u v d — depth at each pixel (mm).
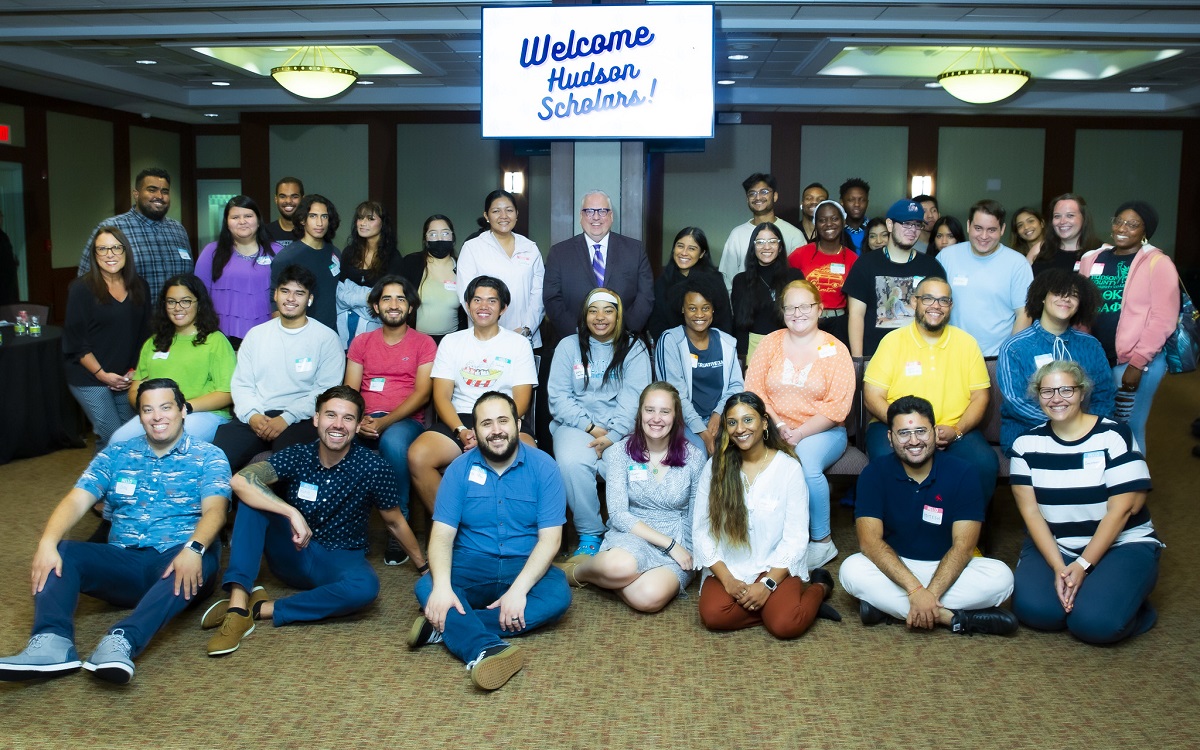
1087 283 3553
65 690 2623
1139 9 5734
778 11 5988
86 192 9984
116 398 4559
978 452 3588
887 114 9938
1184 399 7453
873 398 3754
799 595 3062
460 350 3928
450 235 4680
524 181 10180
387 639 3023
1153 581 3000
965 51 8336
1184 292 4141
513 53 4672
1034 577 3094
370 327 4520
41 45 7172
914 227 4152
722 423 3168
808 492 3240
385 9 5973
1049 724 2457
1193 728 2434
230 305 4500
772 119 9938
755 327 4508
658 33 4605
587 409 3885
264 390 3980
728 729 2438
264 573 3646
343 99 9625
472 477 3062
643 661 2861
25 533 4016
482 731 2424
